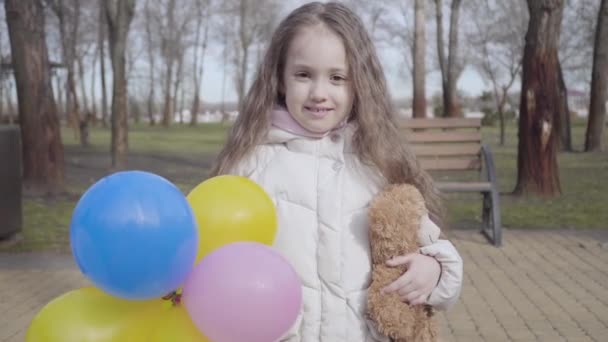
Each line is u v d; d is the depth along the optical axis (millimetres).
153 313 1530
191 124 44094
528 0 9383
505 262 5809
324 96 1740
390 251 1637
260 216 1624
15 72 9969
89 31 34906
